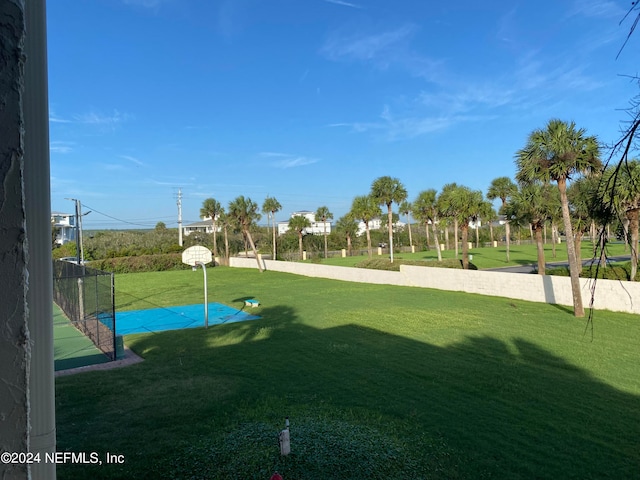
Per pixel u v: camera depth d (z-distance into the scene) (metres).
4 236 0.96
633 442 5.21
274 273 33.22
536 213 19.25
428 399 6.72
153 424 5.94
